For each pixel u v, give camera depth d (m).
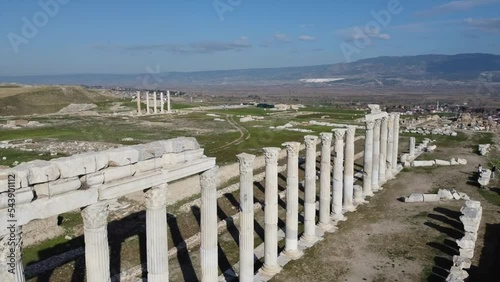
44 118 133.75
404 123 122.88
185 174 22.12
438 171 62.72
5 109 147.62
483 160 70.50
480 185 53.69
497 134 102.62
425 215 42.66
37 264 29.83
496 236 36.62
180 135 94.44
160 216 20.89
